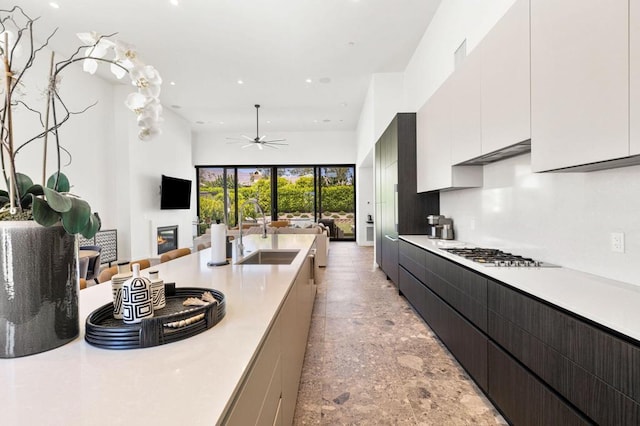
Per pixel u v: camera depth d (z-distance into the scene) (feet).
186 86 22.07
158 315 3.46
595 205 5.82
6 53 2.74
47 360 2.68
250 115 29.27
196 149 35.81
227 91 23.09
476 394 6.77
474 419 5.98
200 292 4.19
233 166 36.04
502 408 5.77
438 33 13.78
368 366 7.96
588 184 5.96
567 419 4.16
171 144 28.07
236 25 14.65
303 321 7.83
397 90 20.40
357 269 20.17
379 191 19.53
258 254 9.67
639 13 3.87
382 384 7.17
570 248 6.42
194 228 35.22
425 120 12.47
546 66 5.45
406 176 14.10
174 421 1.92
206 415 1.97
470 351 7.06
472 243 10.85
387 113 20.43
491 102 7.33
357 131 33.22
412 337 9.70
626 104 4.05
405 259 12.97
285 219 36.04
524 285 5.21
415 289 11.51
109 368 2.55
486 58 7.53
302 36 15.71
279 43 16.37
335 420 5.98
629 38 3.99
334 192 35.96
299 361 6.86
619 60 4.12
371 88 21.36
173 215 28.17
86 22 14.26
